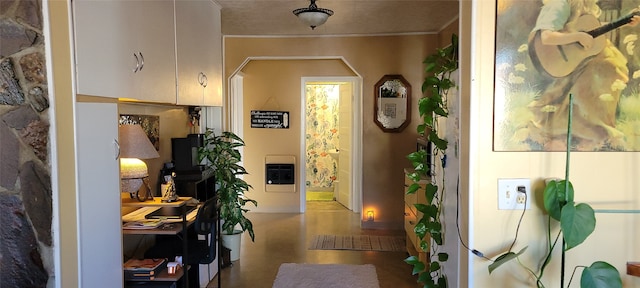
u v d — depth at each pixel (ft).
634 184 5.74
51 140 5.40
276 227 17.56
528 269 5.89
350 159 20.54
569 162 5.62
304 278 12.22
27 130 5.34
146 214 9.41
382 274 12.56
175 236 10.78
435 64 8.84
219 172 12.12
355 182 20.38
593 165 5.74
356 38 16.47
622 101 5.65
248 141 19.70
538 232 5.85
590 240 5.84
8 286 5.50
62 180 5.57
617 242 5.82
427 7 12.23
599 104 5.67
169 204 9.27
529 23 5.68
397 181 17.13
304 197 20.10
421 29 15.57
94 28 6.17
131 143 8.52
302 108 19.45
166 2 8.60
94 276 6.37
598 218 5.81
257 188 20.01
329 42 16.49
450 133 8.28
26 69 5.29
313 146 25.32
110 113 6.76
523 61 5.70
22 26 5.25
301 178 19.90
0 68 5.25
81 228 6.01
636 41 5.61
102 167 6.56
